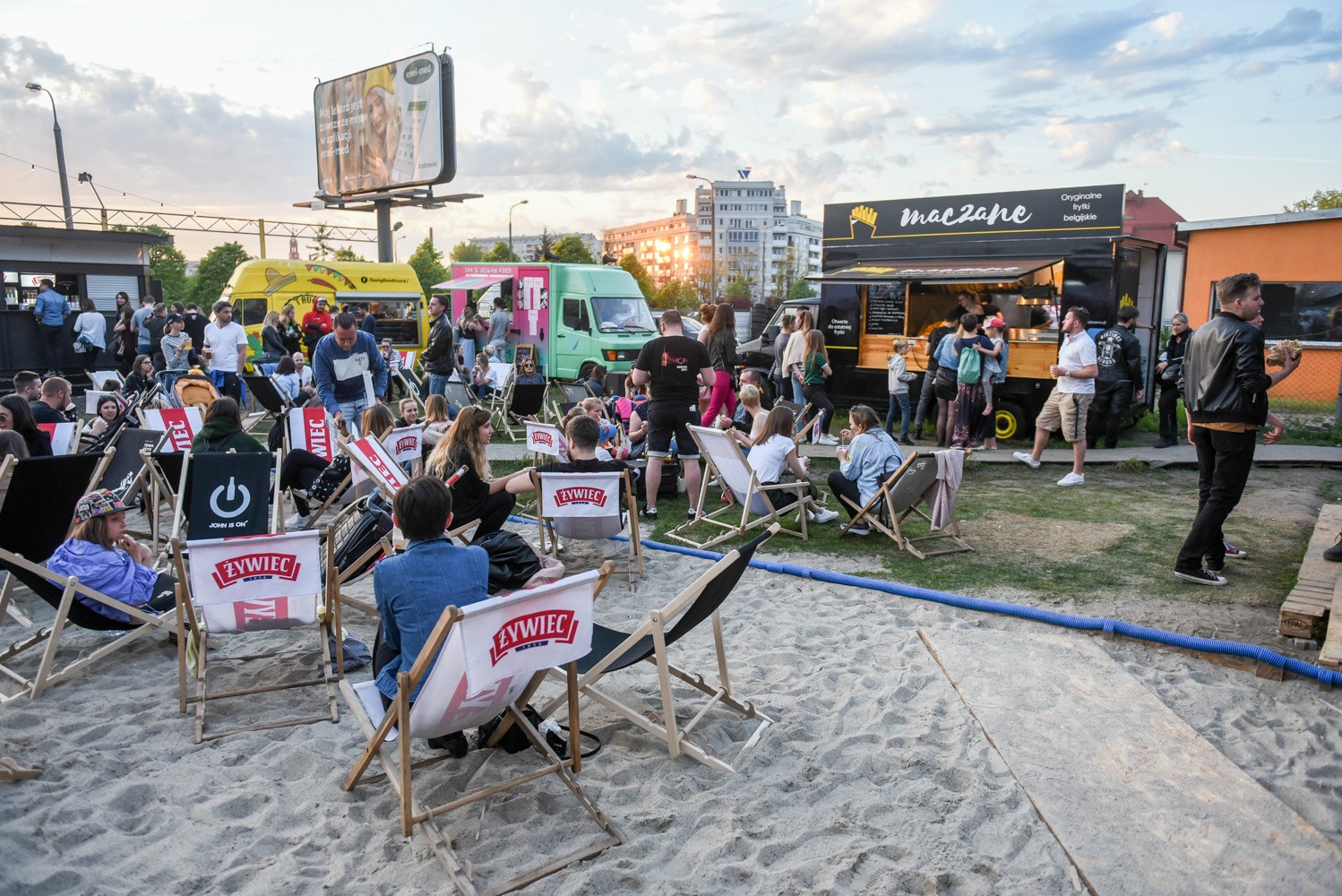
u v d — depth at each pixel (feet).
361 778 11.52
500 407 44.86
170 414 26.14
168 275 180.65
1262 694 14.24
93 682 14.49
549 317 57.47
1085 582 19.74
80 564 14.60
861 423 23.38
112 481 22.13
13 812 10.69
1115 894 9.31
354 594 19.29
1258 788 11.23
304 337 53.21
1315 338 50.39
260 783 11.49
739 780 11.67
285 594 13.35
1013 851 10.16
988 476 31.99
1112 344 35.81
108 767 11.80
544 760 12.03
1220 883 9.46
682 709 13.60
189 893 9.41
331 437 25.58
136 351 53.72
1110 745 12.31
